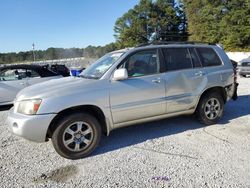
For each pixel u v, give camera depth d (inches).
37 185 147.1
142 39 2687.0
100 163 171.6
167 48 219.8
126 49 211.0
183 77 219.6
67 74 463.2
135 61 203.8
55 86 185.9
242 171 153.3
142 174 154.4
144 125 246.2
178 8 2632.9
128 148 194.2
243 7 1562.5
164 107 211.9
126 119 197.6
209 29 1788.9
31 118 167.9
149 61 209.9
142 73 204.8
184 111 225.5
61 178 154.3
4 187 145.9
